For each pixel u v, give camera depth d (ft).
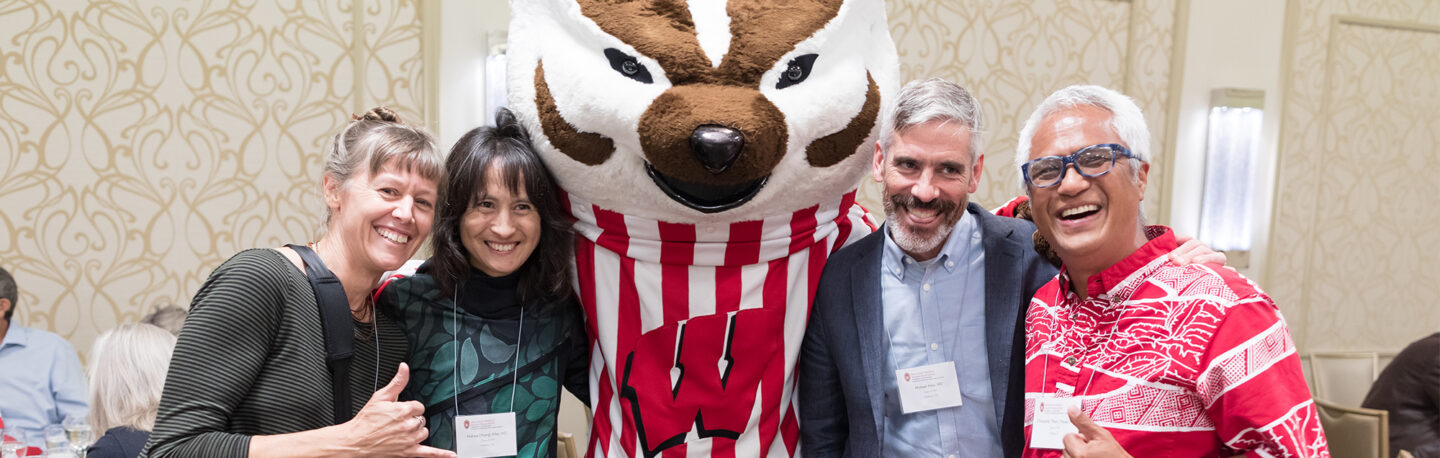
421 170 4.59
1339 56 15.02
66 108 10.28
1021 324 5.13
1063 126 4.25
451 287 5.13
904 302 5.41
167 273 10.78
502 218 4.95
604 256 5.41
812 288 5.65
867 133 5.26
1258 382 3.90
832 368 5.58
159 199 10.64
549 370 5.37
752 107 4.62
